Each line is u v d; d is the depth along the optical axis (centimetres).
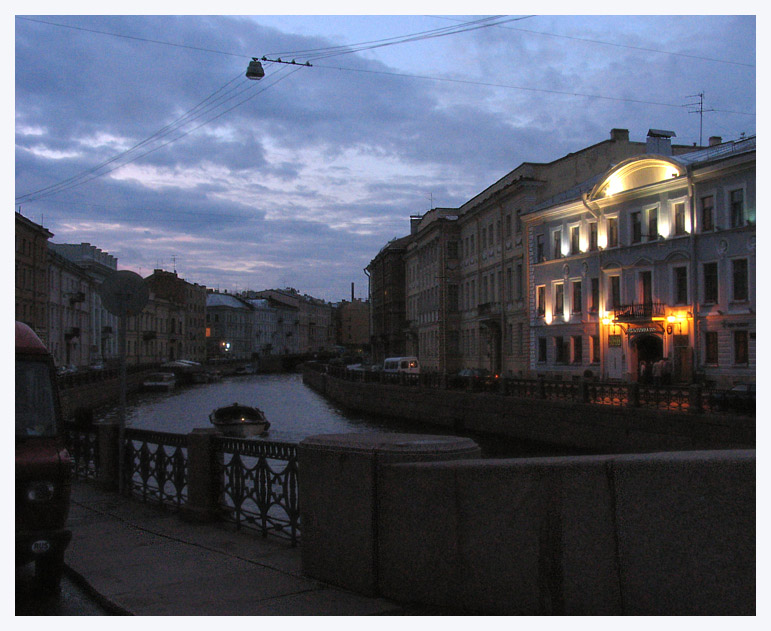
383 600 500
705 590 336
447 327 5950
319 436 581
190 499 868
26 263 5359
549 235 4191
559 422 2638
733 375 2894
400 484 492
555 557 398
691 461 345
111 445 1122
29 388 652
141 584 590
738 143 3253
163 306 10525
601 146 4322
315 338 18850
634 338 3441
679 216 3244
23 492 593
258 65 1881
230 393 7175
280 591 541
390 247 8356
